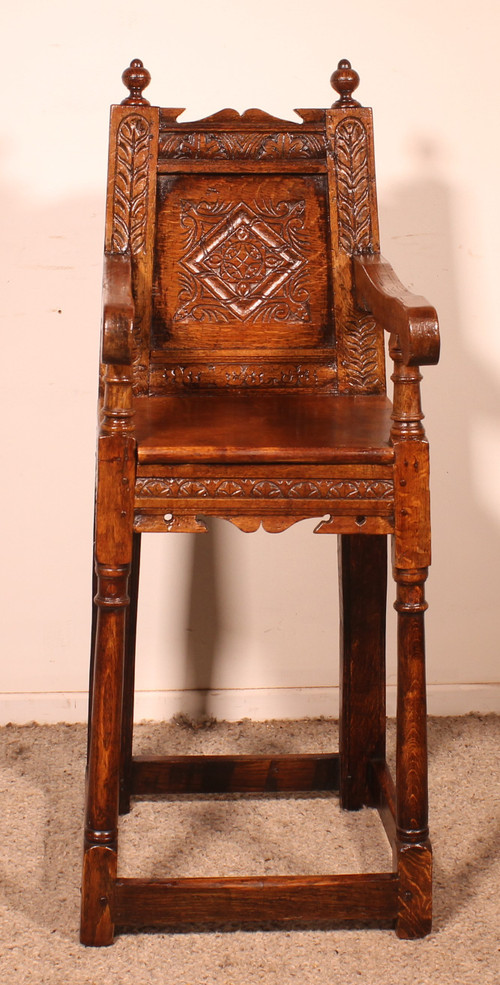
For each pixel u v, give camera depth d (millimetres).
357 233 1646
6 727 1985
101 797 1334
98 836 1336
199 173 1643
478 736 1950
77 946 1351
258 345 1644
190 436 1343
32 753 1869
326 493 1312
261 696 2027
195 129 1646
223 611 2002
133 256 1615
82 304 1875
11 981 1280
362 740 1672
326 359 1648
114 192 1615
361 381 1650
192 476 1301
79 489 1936
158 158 1632
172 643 2010
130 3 1815
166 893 1342
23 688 2006
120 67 1826
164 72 1837
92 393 1904
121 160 1616
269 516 1315
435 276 1916
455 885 1482
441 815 1662
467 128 1880
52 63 1815
